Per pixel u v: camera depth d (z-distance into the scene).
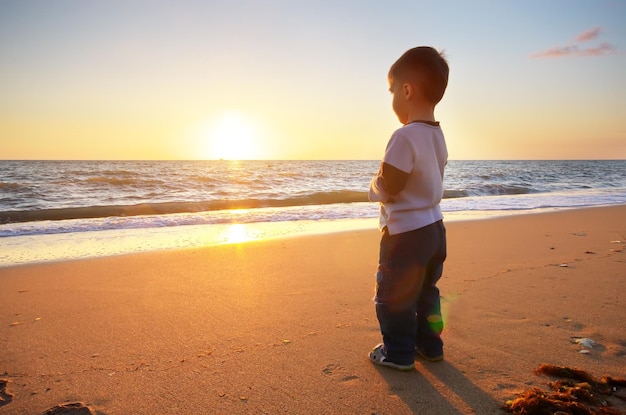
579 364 2.03
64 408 1.73
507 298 3.03
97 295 3.31
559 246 5.06
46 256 4.93
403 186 1.87
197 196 14.61
